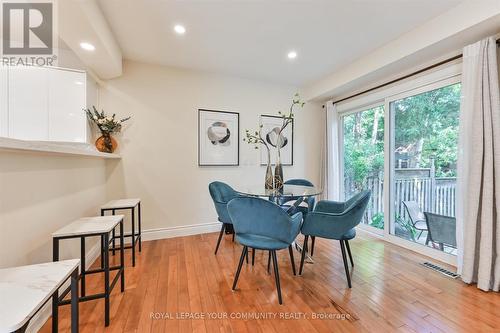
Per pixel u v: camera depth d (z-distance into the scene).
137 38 2.45
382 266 2.30
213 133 3.42
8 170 1.24
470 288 1.90
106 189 2.88
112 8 1.97
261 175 3.75
